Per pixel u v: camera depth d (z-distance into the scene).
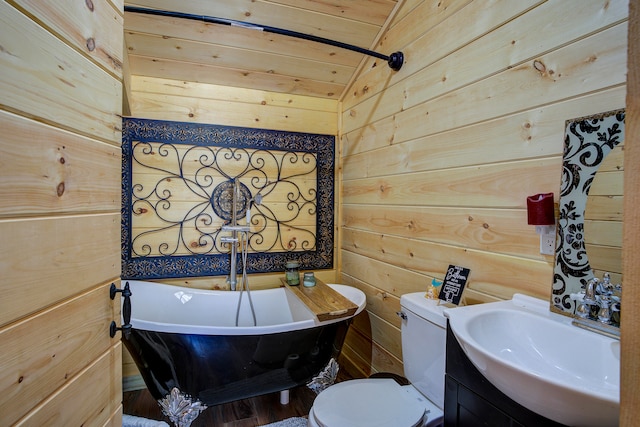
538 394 0.77
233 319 2.34
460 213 1.56
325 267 2.77
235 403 2.08
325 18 1.99
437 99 1.70
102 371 0.81
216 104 2.46
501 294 1.35
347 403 1.36
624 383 0.44
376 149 2.24
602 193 1.02
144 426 1.67
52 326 0.64
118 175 0.88
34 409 0.60
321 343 1.88
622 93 0.97
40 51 0.60
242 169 2.52
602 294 0.99
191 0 1.80
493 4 1.38
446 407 1.21
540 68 1.20
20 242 0.57
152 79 2.31
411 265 1.89
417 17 1.83
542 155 1.19
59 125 0.65
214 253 2.49
